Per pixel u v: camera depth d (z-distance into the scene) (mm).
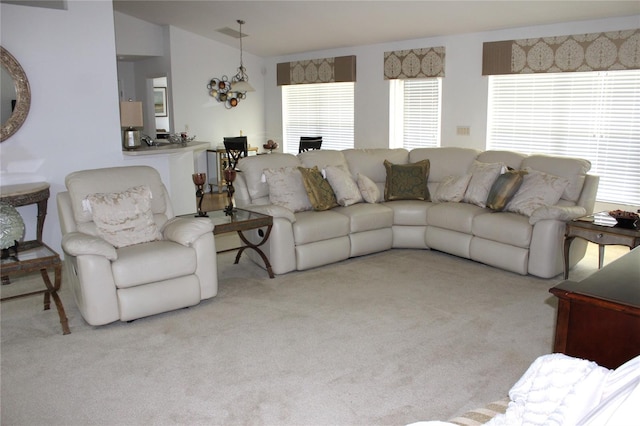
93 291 3268
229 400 2539
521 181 4598
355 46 7754
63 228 3738
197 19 7609
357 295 3939
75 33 4754
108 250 3295
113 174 3889
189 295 3623
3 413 2449
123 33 8148
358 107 7867
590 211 4438
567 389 1485
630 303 1770
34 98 4605
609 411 1249
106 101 5008
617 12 5098
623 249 5172
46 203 4496
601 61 5293
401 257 4941
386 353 3002
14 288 4156
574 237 4078
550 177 4465
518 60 5914
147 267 3416
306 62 8445
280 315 3574
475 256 4629
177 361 2939
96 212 3617
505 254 4375
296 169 4922
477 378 2719
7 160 4543
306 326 3387
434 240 4980
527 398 1544
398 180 5340
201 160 9016
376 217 4926
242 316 3564
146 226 3752
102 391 2635
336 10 6180
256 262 4719
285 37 7719
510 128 6250
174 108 8555
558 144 5875
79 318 3561
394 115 7480
